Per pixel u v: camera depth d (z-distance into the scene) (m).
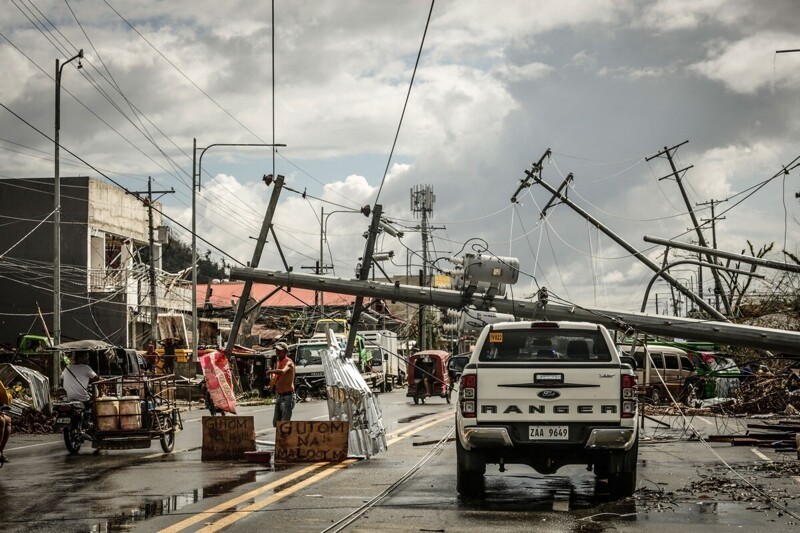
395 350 65.25
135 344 56.69
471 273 22.38
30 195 53.91
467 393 11.01
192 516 9.46
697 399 34.91
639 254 27.81
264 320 74.06
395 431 22.50
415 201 61.75
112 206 57.00
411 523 9.08
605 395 10.88
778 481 12.63
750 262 21.36
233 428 15.80
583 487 12.02
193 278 46.53
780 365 30.61
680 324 22.72
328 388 15.85
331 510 9.90
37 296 53.75
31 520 9.28
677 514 9.74
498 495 11.23
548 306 22.67
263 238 24.41
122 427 17.05
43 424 25.81
